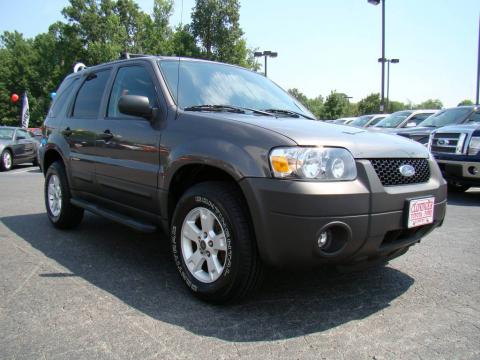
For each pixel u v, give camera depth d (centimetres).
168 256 406
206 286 292
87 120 440
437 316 284
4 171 1368
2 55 6556
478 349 242
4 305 291
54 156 528
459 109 972
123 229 507
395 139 318
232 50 4344
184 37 4338
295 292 320
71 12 5291
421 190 292
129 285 330
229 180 303
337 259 264
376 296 315
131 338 249
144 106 337
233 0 4250
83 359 227
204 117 313
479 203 723
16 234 481
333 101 5131
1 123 6200
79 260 390
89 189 439
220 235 285
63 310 284
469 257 412
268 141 267
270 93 421
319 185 252
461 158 718
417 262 396
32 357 228
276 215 255
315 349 240
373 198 264
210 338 251
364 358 231
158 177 332
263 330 261
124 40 5206
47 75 6069
